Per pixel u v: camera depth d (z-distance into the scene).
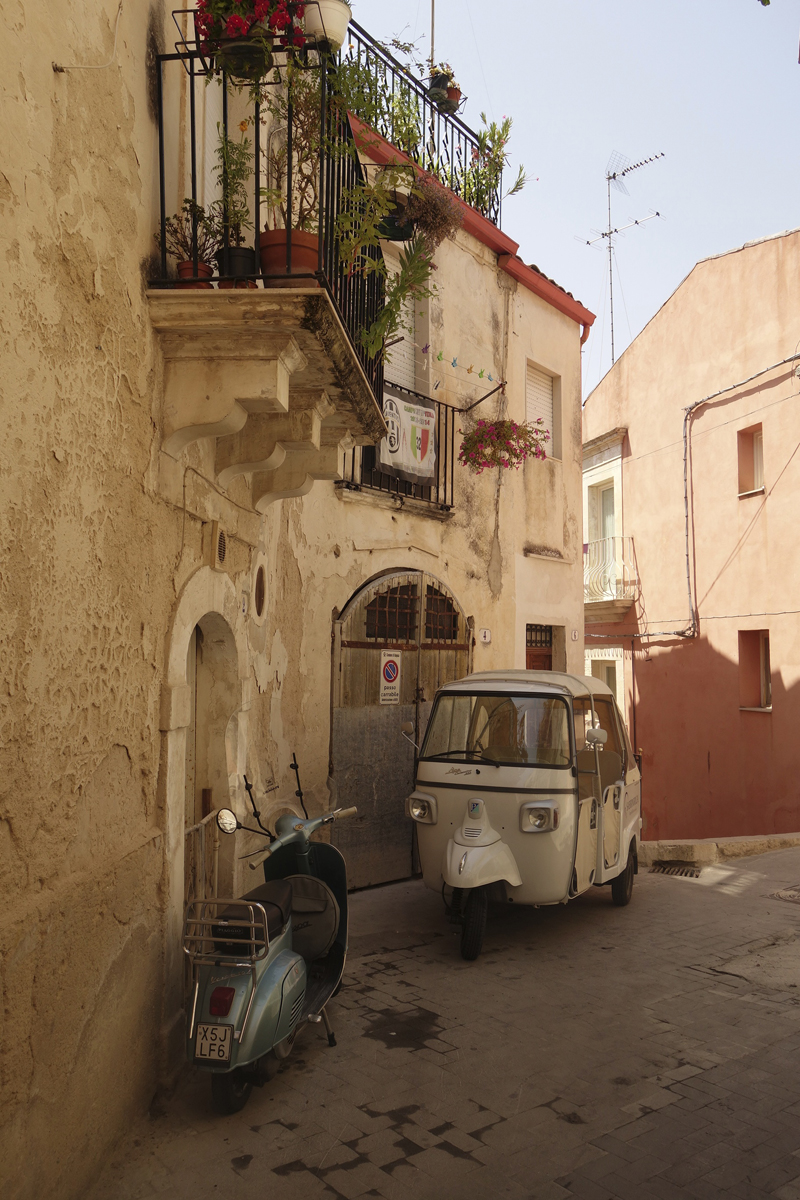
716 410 16.70
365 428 6.13
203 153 5.00
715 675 16.55
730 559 16.25
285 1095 4.31
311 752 8.20
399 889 8.94
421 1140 3.91
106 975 3.49
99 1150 3.47
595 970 6.38
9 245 2.70
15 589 2.77
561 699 7.32
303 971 4.45
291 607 7.77
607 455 20.31
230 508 5.56
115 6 3.61
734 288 16.27
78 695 3.27
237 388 4.17
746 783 15.63
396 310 6.08
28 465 2.85
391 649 9.35
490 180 11.48
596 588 20.25
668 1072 4.64
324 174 4.92
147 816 4.09
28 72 2.83
